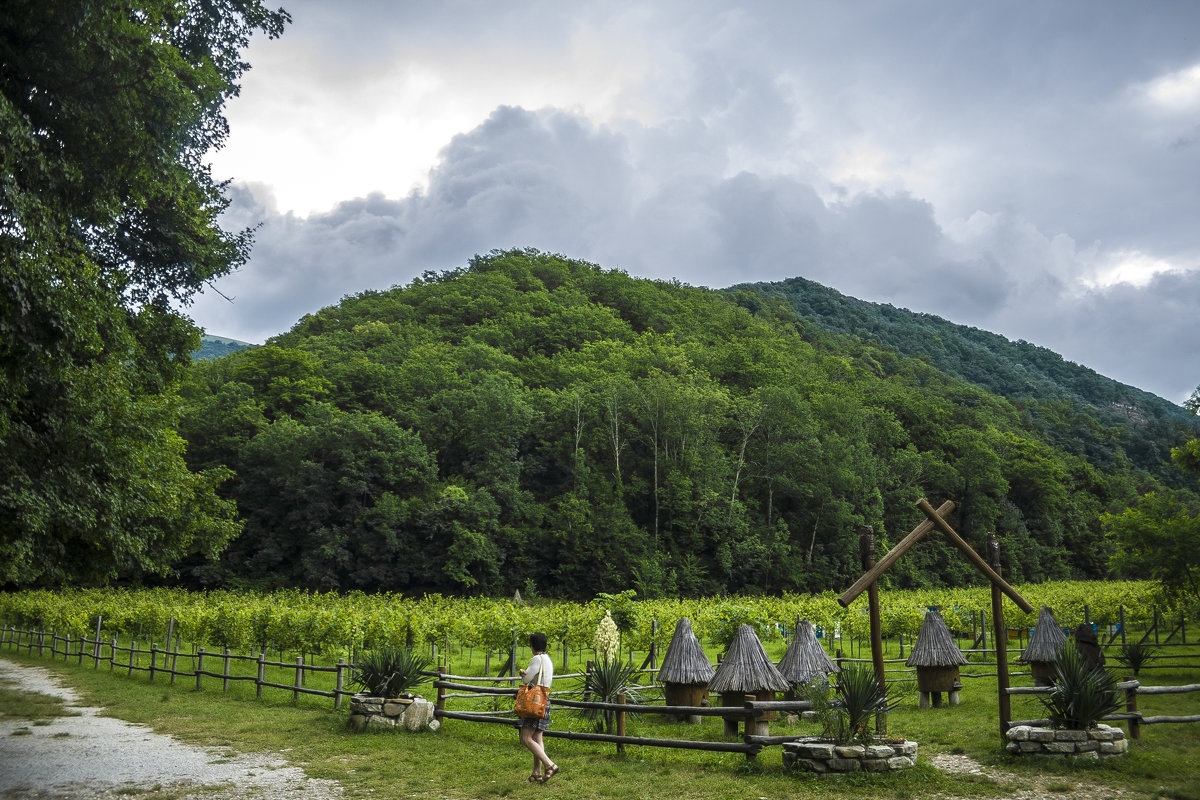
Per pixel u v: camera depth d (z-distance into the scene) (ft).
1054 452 335.47
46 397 40.06
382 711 41.01
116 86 37.47
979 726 39.86
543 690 29.73
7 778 30.78
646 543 217.97
